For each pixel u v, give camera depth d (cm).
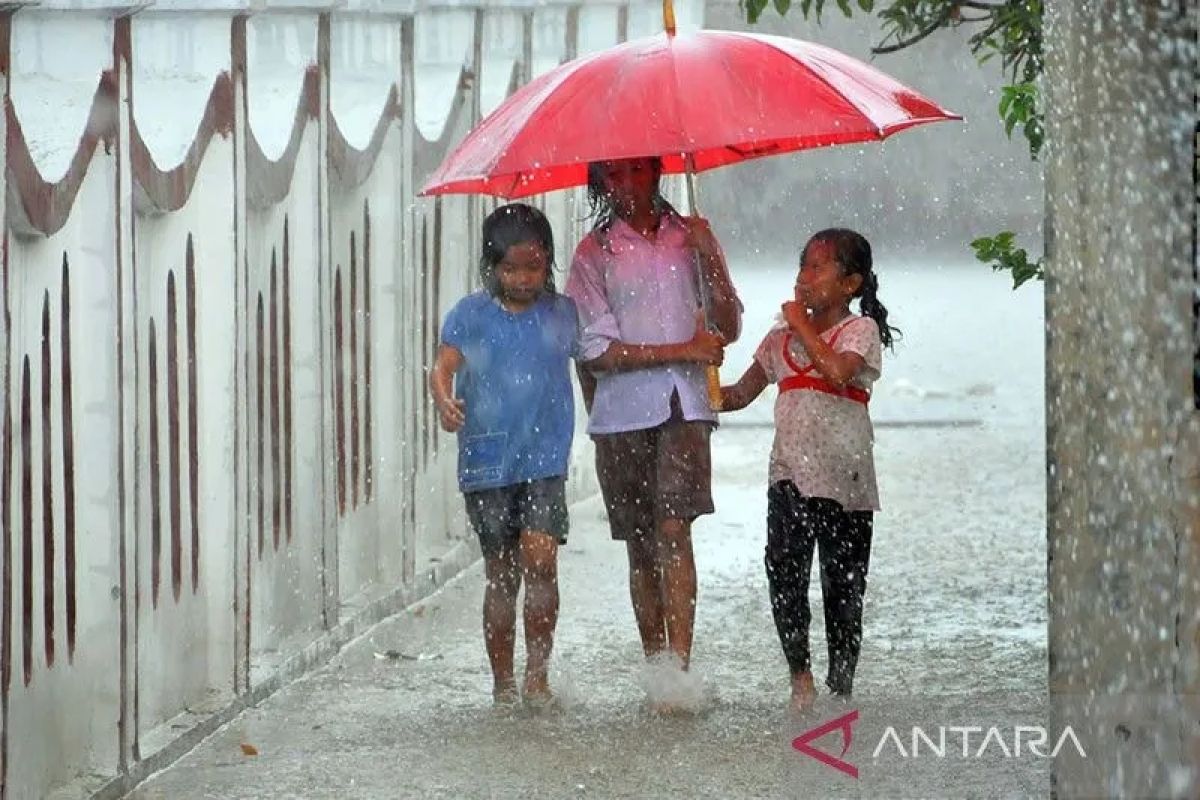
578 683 2067
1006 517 3097
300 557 2186
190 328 1888
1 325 1427
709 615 2409
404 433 2508
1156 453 1010
